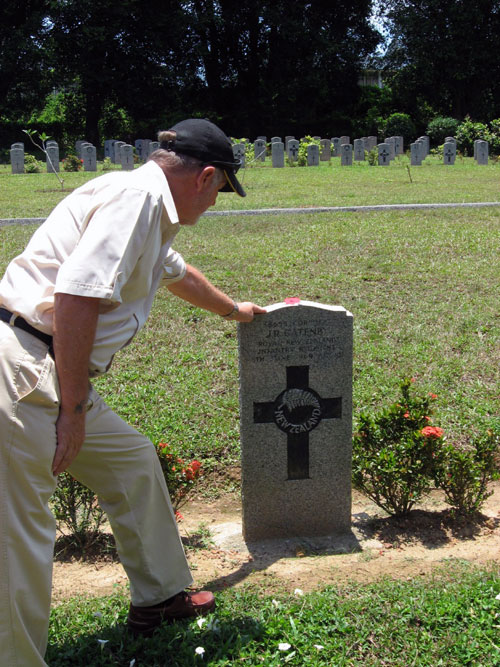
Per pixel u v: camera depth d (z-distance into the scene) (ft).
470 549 11.66
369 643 8.27
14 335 6.86
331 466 12.27
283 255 28.17
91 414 7.80
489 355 19.38
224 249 29.37
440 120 114.62
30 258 7.12
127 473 8.15
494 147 96.58
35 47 108.47
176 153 7.60
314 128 135.64
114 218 6.87
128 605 9.21
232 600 9.34
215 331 20.97
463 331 20.85
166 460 12.28
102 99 123.03
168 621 8.68
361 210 39.14
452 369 18.61
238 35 127.44
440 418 16.37
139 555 8.40
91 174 70.44
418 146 83.15
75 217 7.23
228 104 134.21
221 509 14.23
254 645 8.16
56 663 7.82
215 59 129.49
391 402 17.08
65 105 129.29
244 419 11.87
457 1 126.41
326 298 23.54
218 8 123.65
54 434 6.95
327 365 11.85
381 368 18.69
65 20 111.75
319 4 127.75
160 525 8.55
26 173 73.36
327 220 35.60
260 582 10.22
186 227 34.35
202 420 16.46
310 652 8.05
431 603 8.91
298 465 12.19
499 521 12.94
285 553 11.79
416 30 127.54
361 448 12.98
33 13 109.19
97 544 11.79
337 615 8.69
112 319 7.30
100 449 7.96
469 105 136.26
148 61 118.52
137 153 99.09
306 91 132.16
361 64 133.90
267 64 131.64
